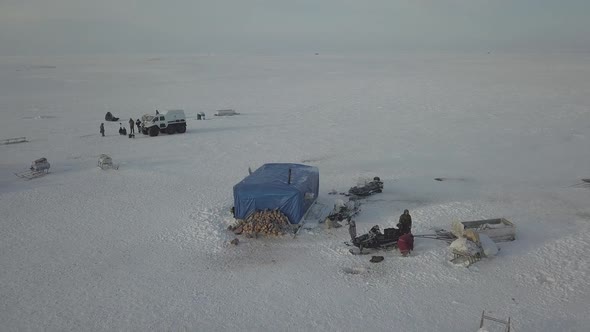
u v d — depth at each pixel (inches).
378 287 509.0
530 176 921.5
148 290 517.7
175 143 1343.5
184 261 588.1
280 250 613.9
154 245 637.9
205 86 3230.8
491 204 762.2
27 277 551.5
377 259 570.6
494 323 431.2
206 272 557.6
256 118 1786.4
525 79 3176.7
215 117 1836.9
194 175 988.6
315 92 2684.5
